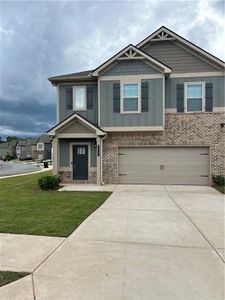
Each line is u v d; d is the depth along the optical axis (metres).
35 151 76.50
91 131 13.02
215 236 5.27
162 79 12.51
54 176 12.52
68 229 5.67
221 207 8.03
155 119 12.55
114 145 13.44
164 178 13.31
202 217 6.81
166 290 3.20
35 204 8.45
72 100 13.88
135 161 13.46
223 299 3.03
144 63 12.63
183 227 5.90
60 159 13.91
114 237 5.18
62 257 4.17
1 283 3.36
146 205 8.34
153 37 13.55
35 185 13.66
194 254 4.33
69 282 3.39
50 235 5.27
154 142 13.21
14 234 5.32
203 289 3.23
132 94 12.75
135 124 12.71
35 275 3.58
